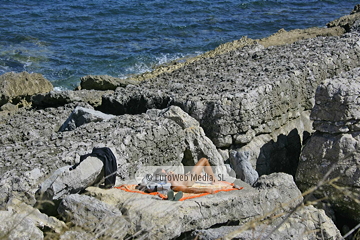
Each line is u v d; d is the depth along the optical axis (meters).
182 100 12.54
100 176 9.20
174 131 11.16
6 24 41.47
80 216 7.74
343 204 10.85
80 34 38.50
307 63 14.62
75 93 16.45
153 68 29.80
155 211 7.97
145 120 11.72
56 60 31.33
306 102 14.42
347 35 18.73
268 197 9.18
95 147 9.60
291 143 13.65
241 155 11.02
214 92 13.02
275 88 13.04
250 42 28.88
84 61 31.08
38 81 20.23
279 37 29.11
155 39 36.75
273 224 8.59
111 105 14.45
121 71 29.36
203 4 50.47
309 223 8.63
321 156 11.29
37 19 44.00
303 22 41.50
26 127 13.48
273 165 13.02
